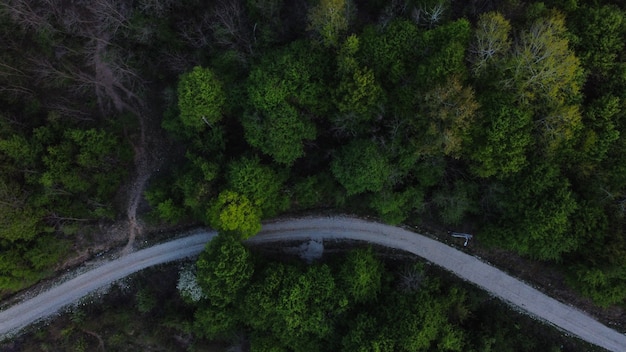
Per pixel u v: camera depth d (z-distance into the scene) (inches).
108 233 2331.4
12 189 1979.6
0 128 1969.7
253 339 2065.7
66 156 2063.2
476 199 1968.5
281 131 1852.9
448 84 1589.6
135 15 2055.9
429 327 1870.1
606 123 1636.3
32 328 2255.2
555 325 2092.8
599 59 1626.5
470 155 1747.0
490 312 2130.9
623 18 1615.4
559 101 1603.1
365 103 1796.3
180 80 1907.0
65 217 2182.6
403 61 1753.2
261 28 1950.1
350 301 2018.9
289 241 2290.8
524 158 1675.7
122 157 2288.4
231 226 1946.4
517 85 1612.9
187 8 2081.7
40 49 2151.8
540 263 2092.8
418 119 1747.0
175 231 2341.3
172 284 2306.8
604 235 1761.8
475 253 2174.0
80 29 2180.1
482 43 1592.0
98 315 2273.6
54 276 2299.5
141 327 2261.3
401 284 2048.5
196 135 2071.9
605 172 1705.2
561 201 1711.4
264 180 1984.5
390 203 1964.8
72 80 2251.5
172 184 2194.9
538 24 1583.4
